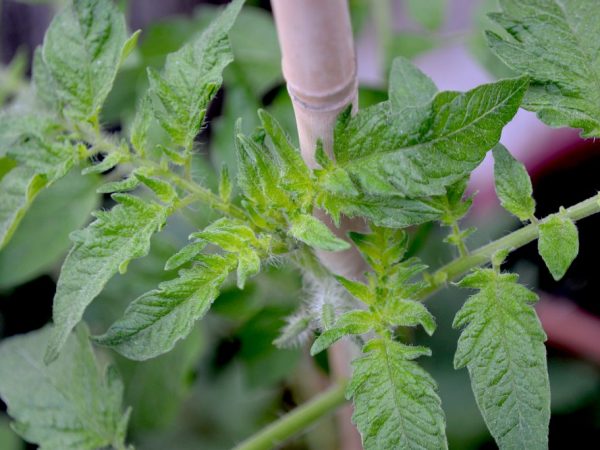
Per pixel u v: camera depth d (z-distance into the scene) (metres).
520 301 0.26
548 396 0.26
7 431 0.39
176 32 0.39
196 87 0.27
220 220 0.26
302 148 0.27
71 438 0.32
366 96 0.38
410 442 0.25
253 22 0.39
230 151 0.35
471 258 0.29
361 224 0.28
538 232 0.27
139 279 0.36
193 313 0.25
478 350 0.26
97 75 0.28
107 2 0.28
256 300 0.36
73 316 0.25
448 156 0.25
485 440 0.39
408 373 0.26
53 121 0.29
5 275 0.35
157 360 0.37
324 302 0.28
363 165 0.25
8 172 0.30
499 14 0.27
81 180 0.34
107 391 0.32
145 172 0.27
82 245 0.26
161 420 0.37
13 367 0.32
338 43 0.25
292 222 0.26
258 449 0.33
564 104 0.27
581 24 0.27
